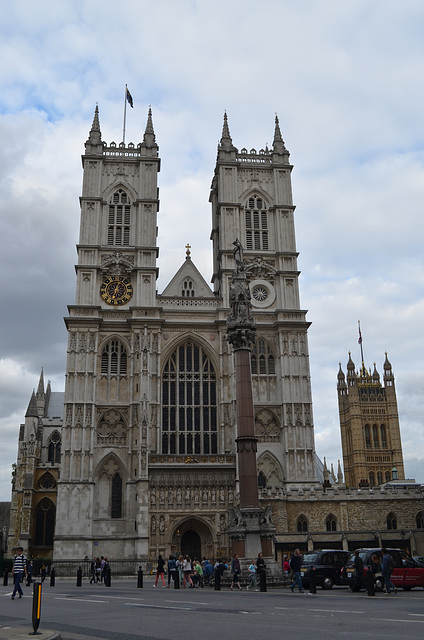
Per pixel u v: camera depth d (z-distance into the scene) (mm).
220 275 97500
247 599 34844
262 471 87812
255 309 95375
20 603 35062
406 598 34406
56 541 80438
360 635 18500
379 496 78625
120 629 21594
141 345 89188
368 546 72812
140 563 77562
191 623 22891
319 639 17781
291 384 90625
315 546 71562
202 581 52156
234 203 99312
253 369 92688
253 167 103125
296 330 93625
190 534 83375
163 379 90938
